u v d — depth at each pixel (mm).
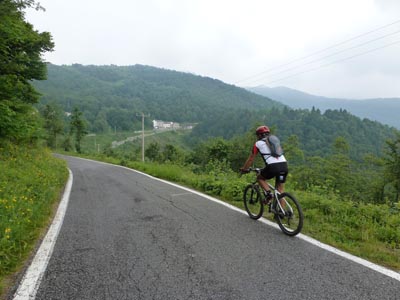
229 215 5305
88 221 5137
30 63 16656
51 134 59188
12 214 4594
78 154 51375
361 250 3600
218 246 3738
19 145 14812
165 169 12758
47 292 2711
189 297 2570
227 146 42062
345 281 2789
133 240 4059
